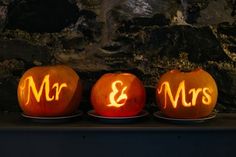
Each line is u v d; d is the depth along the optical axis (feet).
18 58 4.48
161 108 3.87
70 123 3.73
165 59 4.49
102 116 3.78
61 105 3.73
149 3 4.47
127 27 4.48
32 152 3.53
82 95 4.41
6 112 4.41
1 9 4.46
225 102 4.47
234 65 4.46
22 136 3.52
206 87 3.73
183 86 3.69
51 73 3.76
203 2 4.47
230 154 3.53
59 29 4.49
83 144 3.52
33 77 3.76
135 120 3.75
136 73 4.47
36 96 3.71
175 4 4.47
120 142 3.51
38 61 4.48
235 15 4.48
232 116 4.13
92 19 4.48
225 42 4.48
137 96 3.79
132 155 3.52
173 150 3.51
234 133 3.53
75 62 4.47
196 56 4.48
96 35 4.48
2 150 3.53
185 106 3.67
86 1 4.47
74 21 4.49
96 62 4.48
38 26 4.48
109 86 3.76
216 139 3.52
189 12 4.48
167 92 3.75
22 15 4.46
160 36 4.49
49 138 3.52
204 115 3.77
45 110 3.72
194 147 3.52
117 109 3.72
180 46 4.48
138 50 4.49
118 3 4.46
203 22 4.47
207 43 4.47
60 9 4.48
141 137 3.51
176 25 4.48
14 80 4.47
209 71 4.47
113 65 4.48
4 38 4.47
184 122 3.64
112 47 4.48
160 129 3.50
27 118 3.79
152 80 4.49
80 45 4.49
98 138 3.51
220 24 4.48
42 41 4.48
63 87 3.74
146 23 4.49
